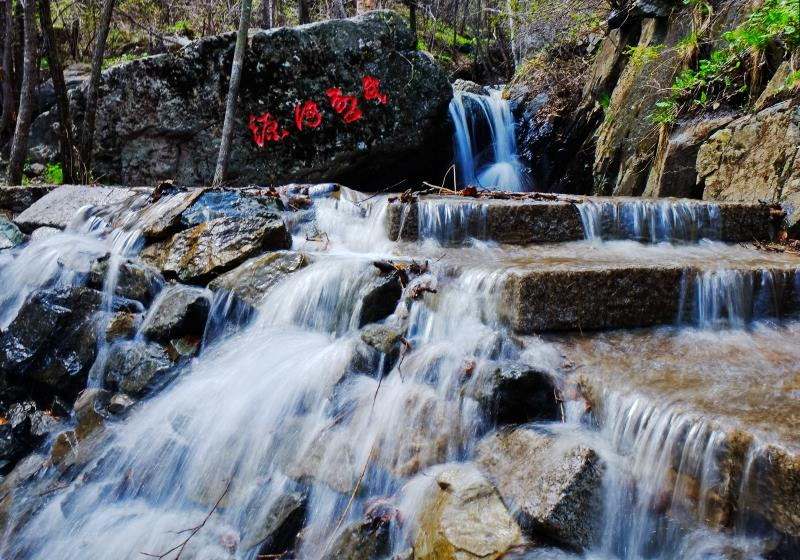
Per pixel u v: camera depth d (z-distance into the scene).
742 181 5.87
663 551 2.55
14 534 3.54
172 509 3.41
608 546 2.57
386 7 16.69
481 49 16.95
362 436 3.26
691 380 3.11
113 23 13.87
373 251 4.89
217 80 8.10
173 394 3.98
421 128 8.98
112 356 4.36
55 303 4.65
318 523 3.02
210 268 4.63
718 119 6.48
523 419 3.13
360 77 8.55
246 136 8.16
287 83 8.22
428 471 3.01
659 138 7.09
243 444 3.47
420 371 3.49
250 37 8.05
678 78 7.25
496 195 6.02
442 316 3.86
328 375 3.54
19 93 9.96
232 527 3.16
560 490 2.53
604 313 3.80
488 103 10.91
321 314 4.10
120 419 4.00
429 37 17.64
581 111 9.81
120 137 8.41
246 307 4.32
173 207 5.34
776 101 5.87
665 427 2.70
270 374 3.74
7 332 4.69
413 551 2.68
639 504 2.68
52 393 4.46
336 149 8.53
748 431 2.45
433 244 4.92
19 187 7.07
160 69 8.19
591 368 3.28
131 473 3.62
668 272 3.93
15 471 4.02
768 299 4.12
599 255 4.59
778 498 2.29
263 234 4.72
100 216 6.09
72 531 3.44
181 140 8.28
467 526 2.58
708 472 2.52
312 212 5.55
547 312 3.65
